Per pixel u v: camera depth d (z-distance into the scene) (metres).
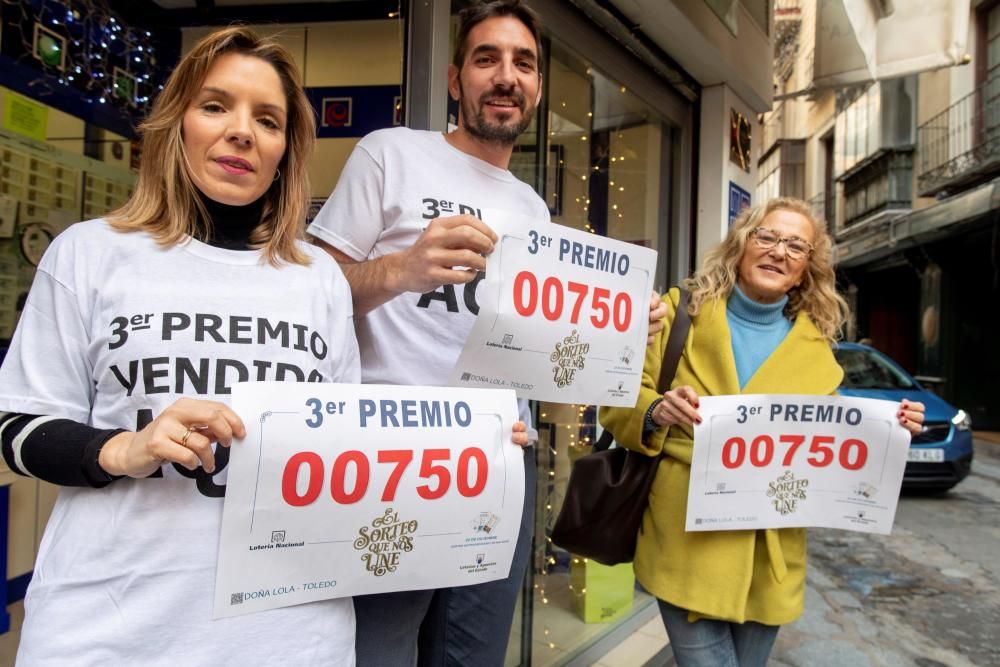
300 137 1.14
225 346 0.95
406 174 1.44
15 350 0.90
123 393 0.89
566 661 2.69
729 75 3.77
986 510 6.07
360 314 1.32
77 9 2.86
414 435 1.08
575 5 2.79
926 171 12.58
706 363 1.75
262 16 3.00
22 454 0.84
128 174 3.24
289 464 0.95
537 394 1.32
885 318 16.39
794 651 3.25
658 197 3.79
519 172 2.63
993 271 11.89
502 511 1.17
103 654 0.83
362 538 1.02
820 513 1.65
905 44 3.84
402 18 1.97
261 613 0.93
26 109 2.79
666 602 1.70
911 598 3.98
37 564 0.88
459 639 1.53
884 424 1.63
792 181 19.14
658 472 1.74
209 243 1.03
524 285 1.27
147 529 0.87
